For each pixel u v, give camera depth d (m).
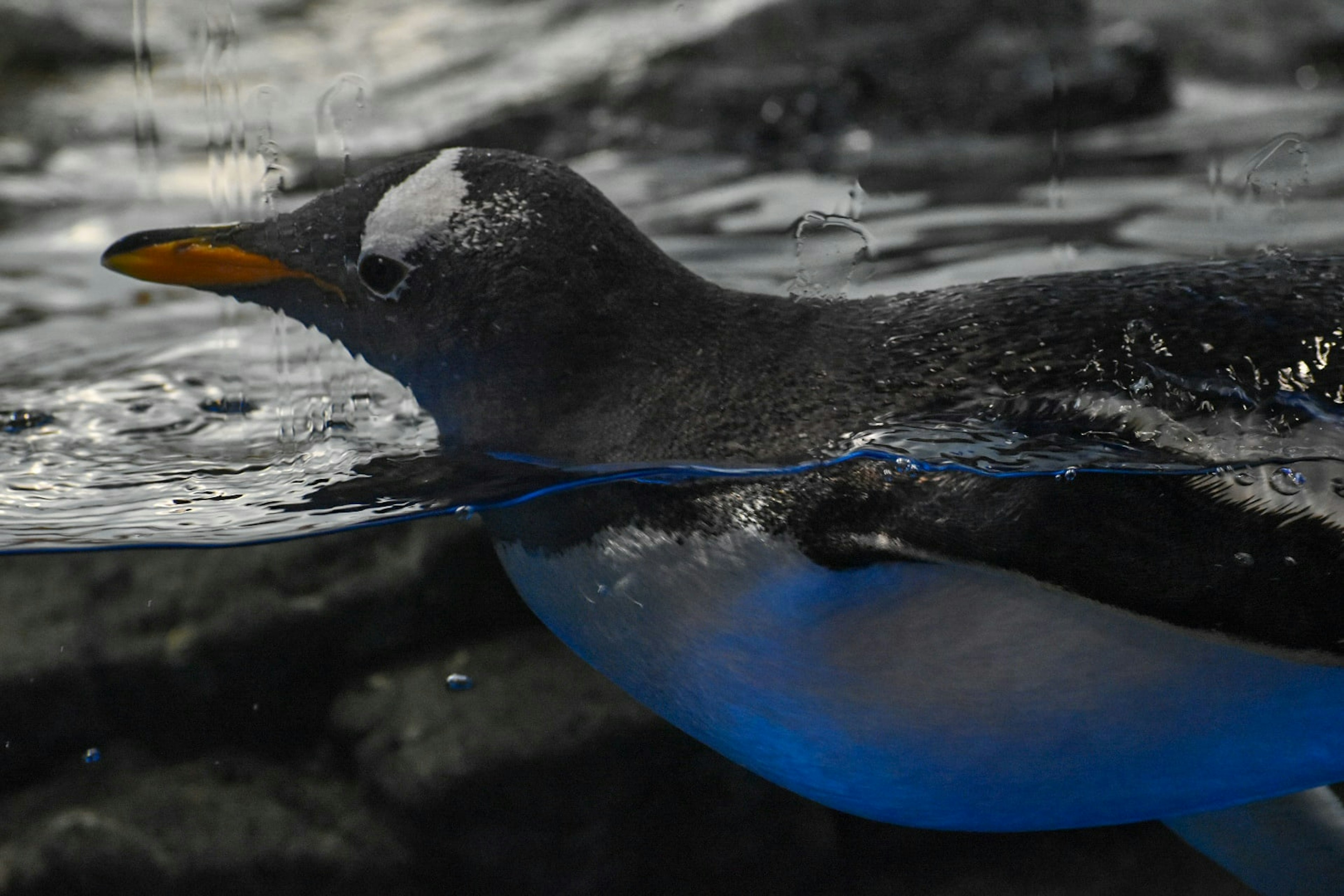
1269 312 4.57
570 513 4.77
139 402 6.18
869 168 10.63
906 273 7.39
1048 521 4.18
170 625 6.48
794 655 4.52
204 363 6.71
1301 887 5.34
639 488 4.63
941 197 9.41
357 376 6.38
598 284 4.89
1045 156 10.94
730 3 13.29
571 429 4.88
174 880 5.97
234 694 6.51
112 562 6.64
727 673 4.68
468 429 5.15
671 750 6.14
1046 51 12.61
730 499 4.51
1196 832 5.53
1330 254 4.97
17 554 4.92
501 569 6.58
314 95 13.28
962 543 4.19
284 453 5.57
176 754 6.48
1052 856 6.25
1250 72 14.48
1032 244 7.92
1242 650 4.26
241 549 6.61
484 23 14.77
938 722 4.59
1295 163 8.67
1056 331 4.64
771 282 7.26
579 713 6.17
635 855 6.20
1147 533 4.15
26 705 6.37
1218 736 4.57
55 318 7.58
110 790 6.29
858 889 6.30
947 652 4.41
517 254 4.88
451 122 12.15
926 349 4.69
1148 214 8.58
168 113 12.89
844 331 4.83
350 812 6.19
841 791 5.01
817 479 4.43
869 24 12.89
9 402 6.17
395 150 11.66
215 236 5.23
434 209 4.94
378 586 6.51
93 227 9.73
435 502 4.81
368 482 5.07
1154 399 4.40
